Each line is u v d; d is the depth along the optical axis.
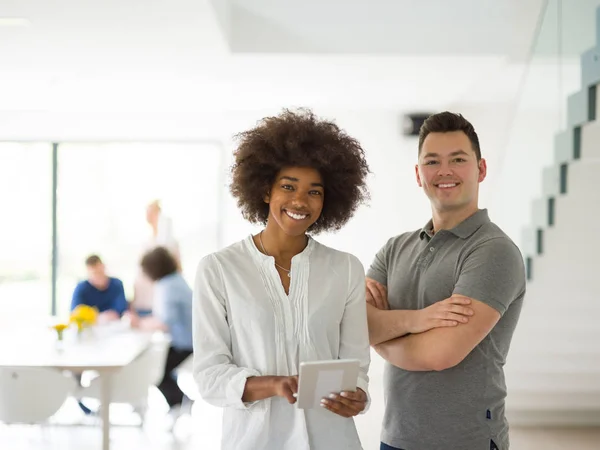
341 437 1.90
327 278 1.95
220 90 6.46
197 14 4.10
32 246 8.05
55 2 3.91
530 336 5.25
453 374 2.16
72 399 6.41
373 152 7.70
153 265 5.47
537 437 5.05
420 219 7.70
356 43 5.05
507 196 5.86
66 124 7.83
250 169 1.99
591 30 4.44
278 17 5.04
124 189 8.02
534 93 5.26
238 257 1.94
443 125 2.25
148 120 7.83
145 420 5.69
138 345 4.90
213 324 1.90
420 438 2.19
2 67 5.48
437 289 2.24
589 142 4.65
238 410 1.88
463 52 5.10
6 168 7.99
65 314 8.04
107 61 5.28
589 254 5.09
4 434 5.26
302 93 6.66
